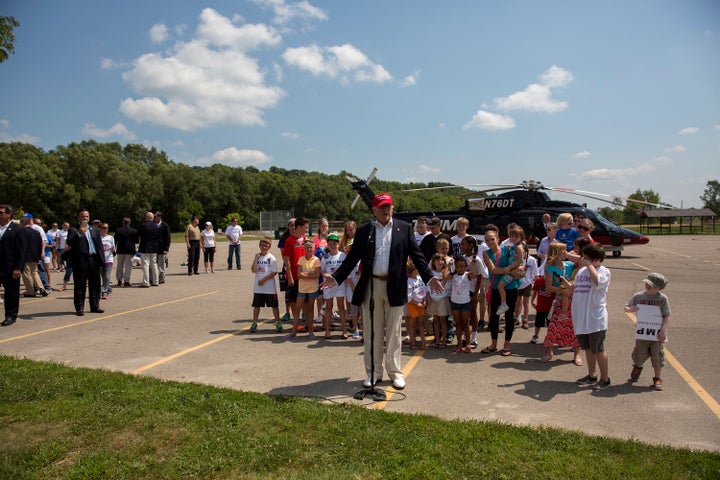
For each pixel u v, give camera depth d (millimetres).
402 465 3289
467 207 17438
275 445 3555
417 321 7266
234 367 5719
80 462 3342
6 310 8125
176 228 78312
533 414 4305
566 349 6605
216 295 11383
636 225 73688
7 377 4992
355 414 4141
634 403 4562
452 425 3910
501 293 6227
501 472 3180
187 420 3998
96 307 9211
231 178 91188
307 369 5656
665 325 4895
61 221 64938
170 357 6148
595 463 3273
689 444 3695
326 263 7656
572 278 5961
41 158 67750
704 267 16562
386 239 4996
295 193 94250
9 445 3547
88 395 4527
